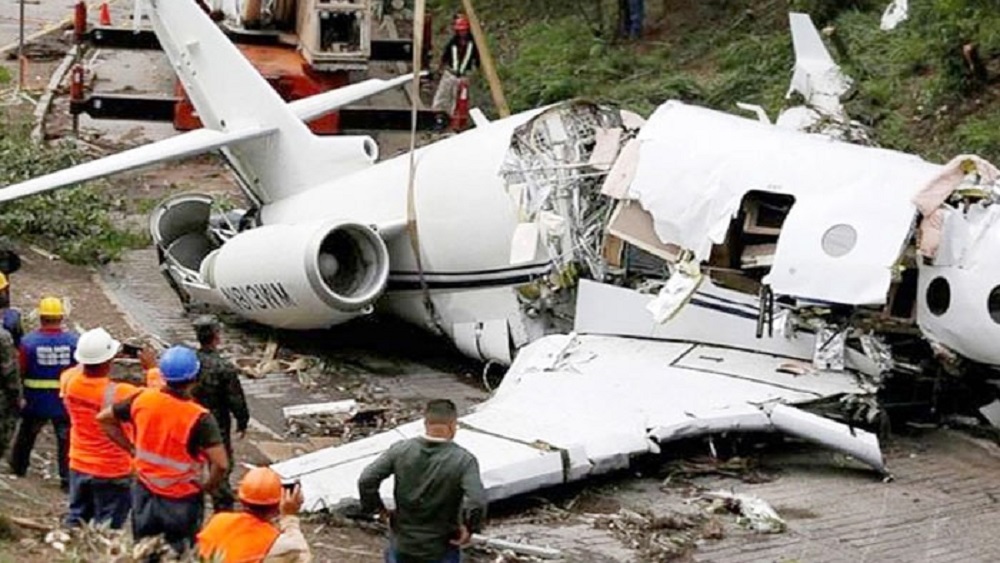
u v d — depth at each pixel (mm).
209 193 28594
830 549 13398
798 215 16438
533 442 14508
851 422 15992
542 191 18531
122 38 34375
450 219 19375
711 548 13391
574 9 36969
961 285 15766
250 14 32219
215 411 13086
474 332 19500
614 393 15930
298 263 18984
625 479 15227
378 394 18734
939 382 16672
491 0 39500
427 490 10164
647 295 17844
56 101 34438
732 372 16516
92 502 11867
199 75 22125
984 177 16328
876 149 17391
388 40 33750
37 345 13531
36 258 24000
